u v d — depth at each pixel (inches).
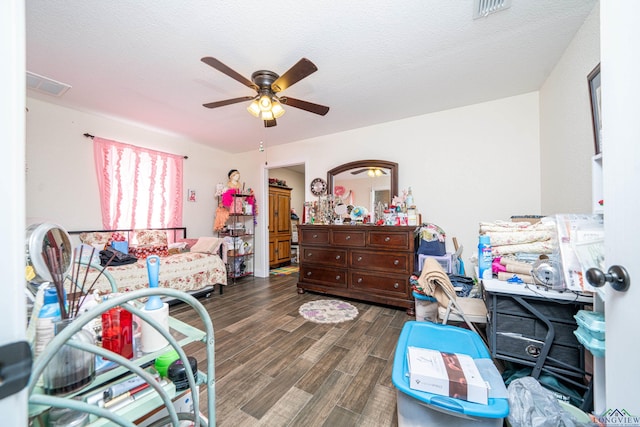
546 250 50.6
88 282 87.4
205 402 53.9
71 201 111.0
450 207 112.7
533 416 33.7
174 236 149.8
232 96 98.1
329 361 69.7
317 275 129.4
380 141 129.6
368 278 114.0
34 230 27.1
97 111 112.8
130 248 122.1
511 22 61.2
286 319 99.1
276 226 210.5
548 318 44.0
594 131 53.9
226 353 74.1
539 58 75.8
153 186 139.6
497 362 64.1
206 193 170.2
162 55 73.2
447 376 35.9
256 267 179.3
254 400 54.8
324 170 148.2
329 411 51.7
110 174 122.6
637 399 22.0
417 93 97.8
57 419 22.7
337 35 65.4
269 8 56.3
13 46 13.7
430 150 117.1
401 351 45.5
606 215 26.3
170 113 114.6
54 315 25.2
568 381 43.1
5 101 13.4
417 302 81.7
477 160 107.6
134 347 29.8
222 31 63.7
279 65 78.3
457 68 81.1
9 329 13.2
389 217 113.1
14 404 13.3
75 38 66.0
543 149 92.0
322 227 127.9
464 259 109.6
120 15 58.3
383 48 70.8
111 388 26.6
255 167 180.4
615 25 24.6
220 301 122.1
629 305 23.0
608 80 25.6
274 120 89.1
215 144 166.1
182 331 33.8
